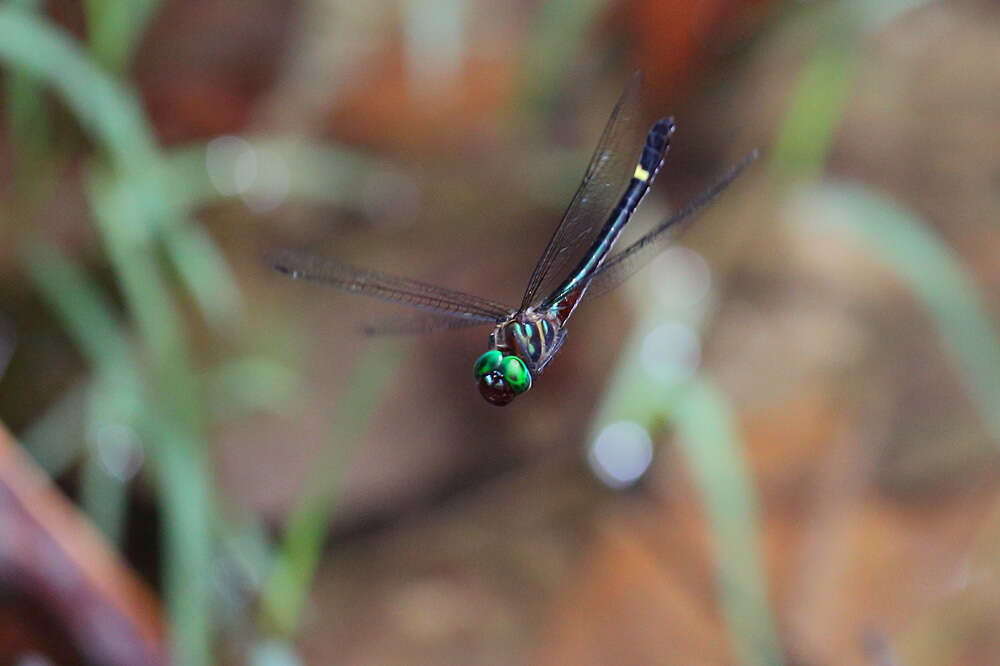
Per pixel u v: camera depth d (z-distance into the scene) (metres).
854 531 1.14
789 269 1.23
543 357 1.05
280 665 1.10
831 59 1.15
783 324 1.19
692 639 1.13
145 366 1.13
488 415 1.17
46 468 1.15
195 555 1.10
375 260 1.23
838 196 1.15
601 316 1.19
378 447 1.15
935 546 1.14
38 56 1.12
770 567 1.14
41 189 1.16
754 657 1.11
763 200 1.17
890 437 1.16
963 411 1.16
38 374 1.16
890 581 1.14
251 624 1.11
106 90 1.12
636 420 1.13
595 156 1.05
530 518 1.15
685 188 1.27
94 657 1.09
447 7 1.24
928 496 1.15
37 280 1.14
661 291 1.17
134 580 1.10
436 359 1.16
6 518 1.09
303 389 1.16
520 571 1.14
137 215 1.13
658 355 1.16
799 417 1.17
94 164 1.17
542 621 1.13
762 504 1.15
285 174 1.26
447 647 1.13
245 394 1.15
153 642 1.09
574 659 1.13
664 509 1.15
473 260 1.24
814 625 1.13
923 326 1.19
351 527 1.15
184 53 1.25
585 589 1.14
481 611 1.14
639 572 1.14
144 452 1.14
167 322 1.12
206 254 1.15
